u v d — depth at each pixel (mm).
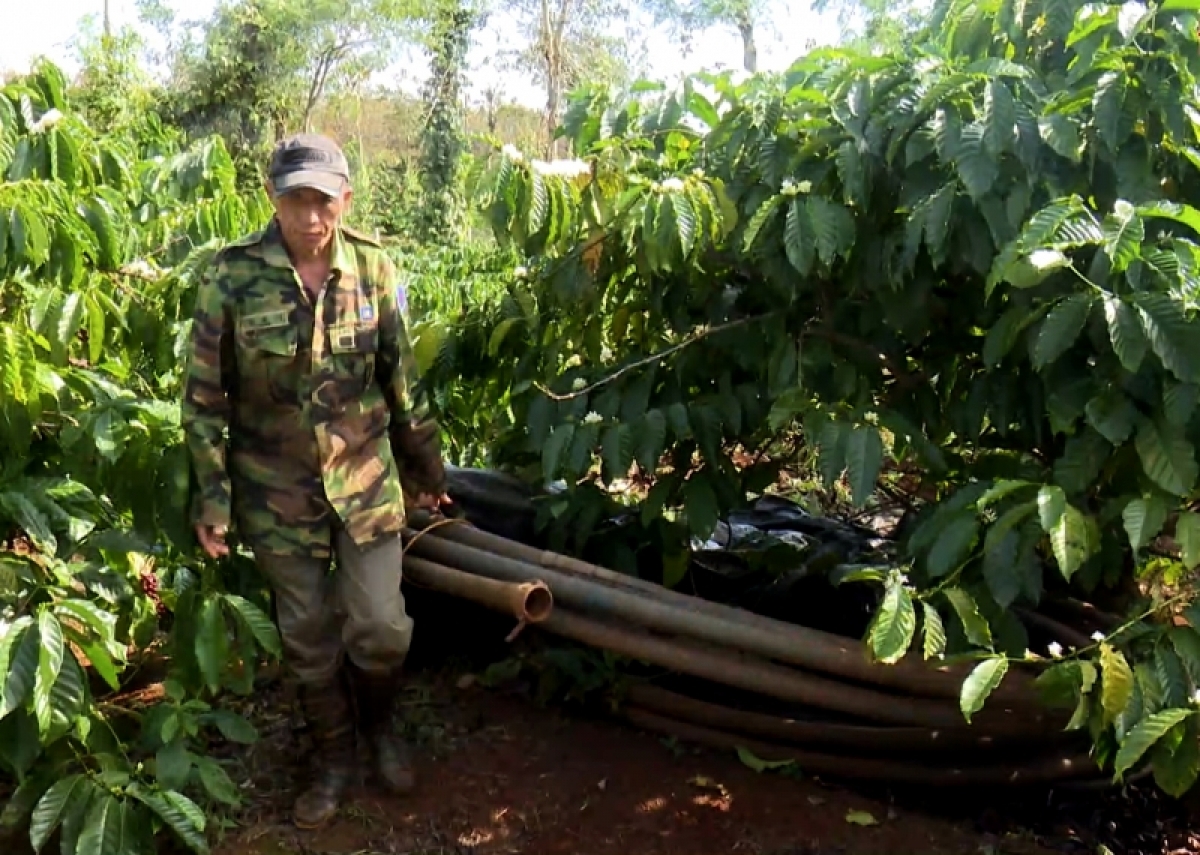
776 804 2660
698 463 3086
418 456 2654
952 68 2467
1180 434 2096
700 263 2904
